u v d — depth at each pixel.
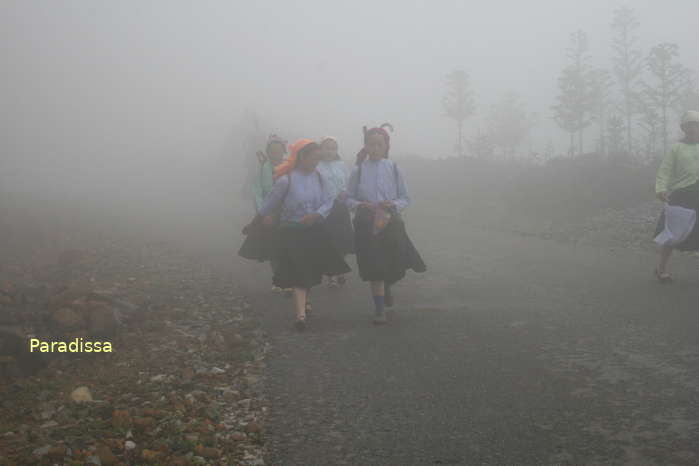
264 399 4.20
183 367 4.87
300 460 3.30
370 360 4.88
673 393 3.89
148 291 7.58
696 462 3.04
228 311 6.66
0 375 4.54
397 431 3.59
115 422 3.70
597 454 3.18
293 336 5.66
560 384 4.16
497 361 4.69
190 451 3.39
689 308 5.73
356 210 5.89
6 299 5.96
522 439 3.39
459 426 3.60
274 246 6.00
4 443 3.48
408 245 5.91
